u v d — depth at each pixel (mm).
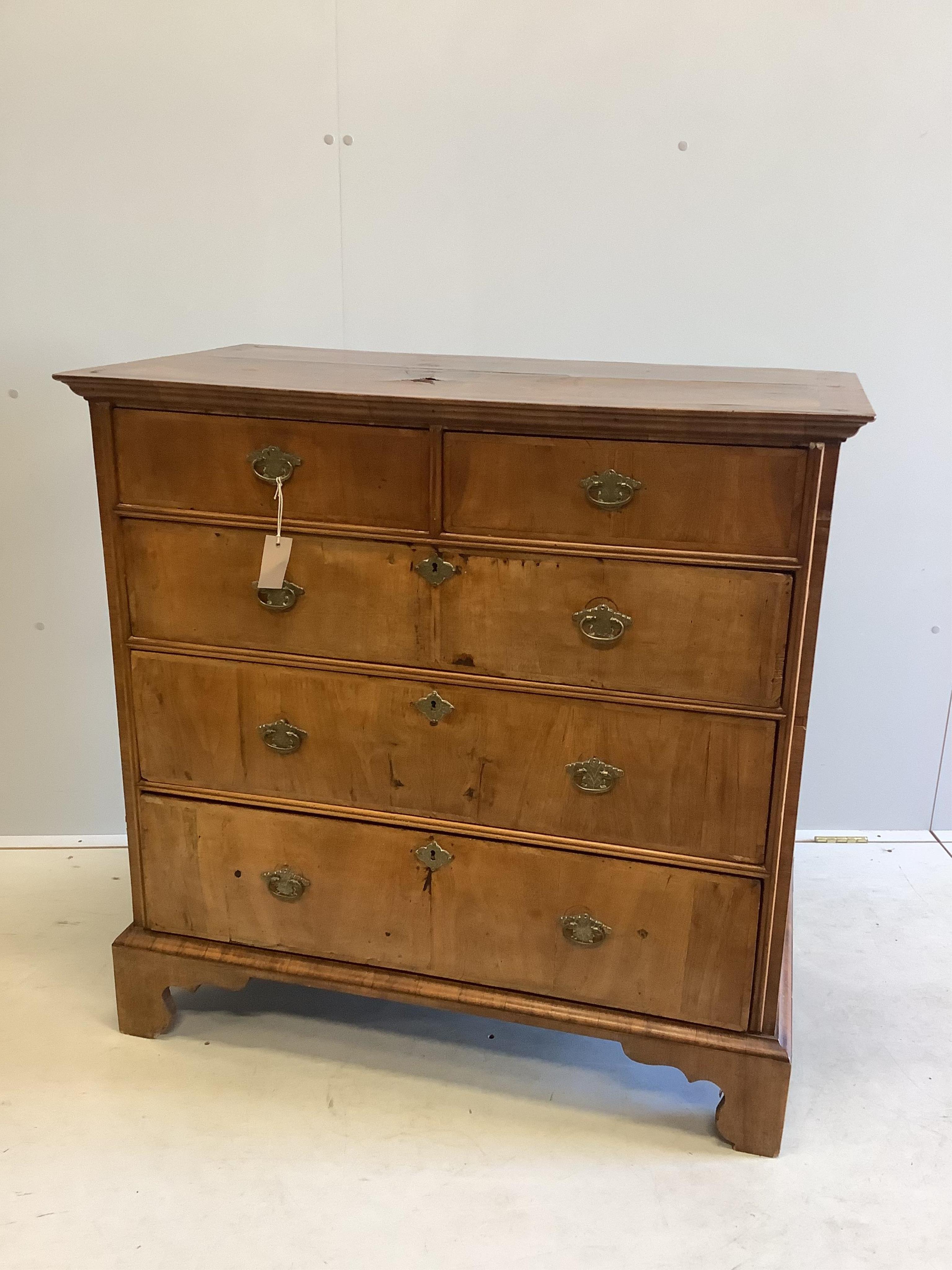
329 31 1876
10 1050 1689
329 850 1587
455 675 1453
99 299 2029
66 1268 1296
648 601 1356
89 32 1886
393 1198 1416
